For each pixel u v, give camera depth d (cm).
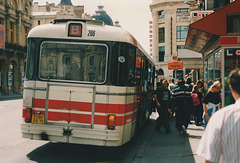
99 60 586
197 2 2244
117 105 573
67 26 596
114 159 623
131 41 618
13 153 646
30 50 610
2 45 3619
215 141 199
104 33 589
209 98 720
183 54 2464
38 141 790
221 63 821
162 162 590
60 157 620
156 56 5419
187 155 639
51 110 587
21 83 4391
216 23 811
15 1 4275
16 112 1544
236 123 195
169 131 945
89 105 576
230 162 194
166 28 5238
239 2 800
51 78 596
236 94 213
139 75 738
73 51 593
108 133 564
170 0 5172
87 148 725
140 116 796
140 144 789
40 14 7062
